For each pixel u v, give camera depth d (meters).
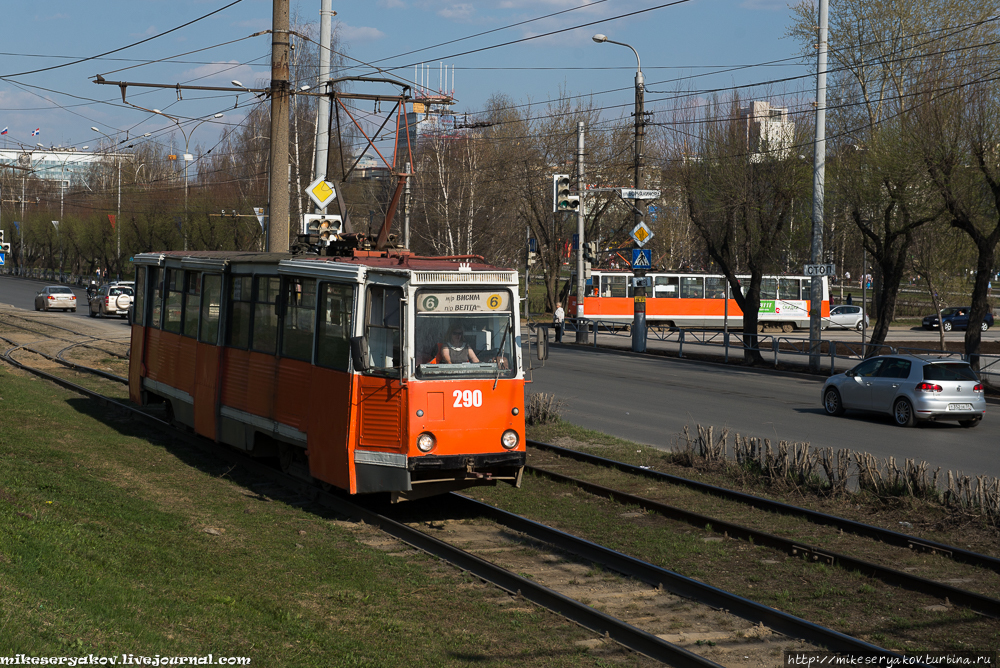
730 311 54.22
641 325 37.41
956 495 10.73
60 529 7.79
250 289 12.88
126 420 16.91
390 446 10.01
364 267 10.38
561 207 32.09
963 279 33.62
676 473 13.39
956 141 23.38
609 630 6.89
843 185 27.47
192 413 14.51
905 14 34.84
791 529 10.23
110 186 79.56
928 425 18.73
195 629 6.07
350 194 55.97
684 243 62.84
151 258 16.48
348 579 8.03
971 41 25.50
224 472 12.82
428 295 10.15
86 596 6.16
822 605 7.73
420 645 6.49
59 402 18.12
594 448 15.30
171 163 83.50
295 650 6.02
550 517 10.84
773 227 31.52
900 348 27.19
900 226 27.03
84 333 37.09
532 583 7.80
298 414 11.38
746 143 31.55
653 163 49.34
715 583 8.35
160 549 8.10
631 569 8.65
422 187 56.88
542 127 55.06
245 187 62.16
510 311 10.53
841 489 11.79
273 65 18.22
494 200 56.06
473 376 10.23
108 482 11.12
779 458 12.58
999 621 7.30
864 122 36.12
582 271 41.72
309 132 50.81
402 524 9.92
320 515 10.66
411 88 19.33
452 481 10.37
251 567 8.04
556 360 32.56
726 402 21.73
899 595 7.94
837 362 32.38
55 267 112.62
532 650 6.52
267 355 12.19
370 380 10.18
